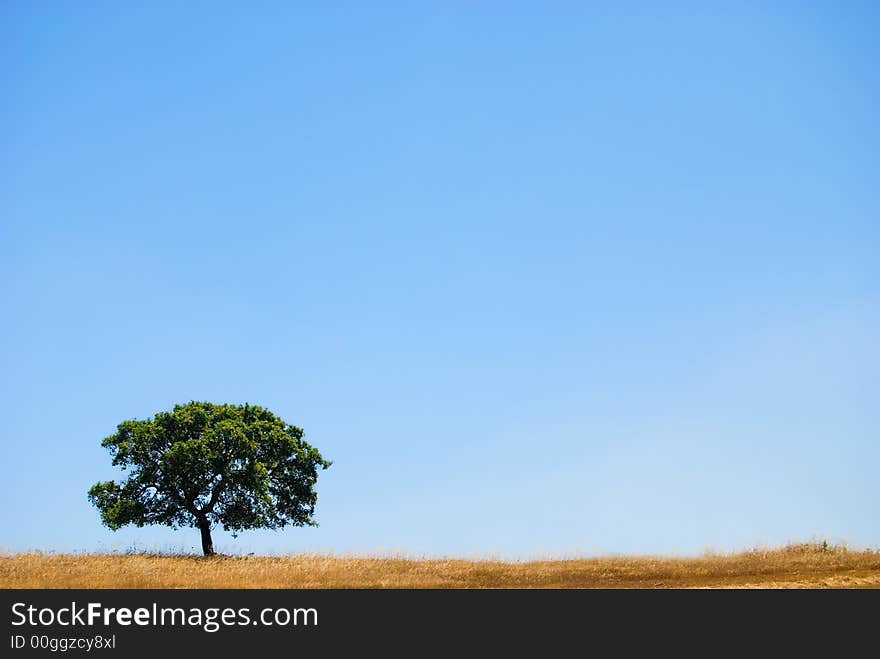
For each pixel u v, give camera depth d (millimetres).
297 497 48844
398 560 42156
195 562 39219
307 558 42312
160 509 46156
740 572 34594
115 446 46406
